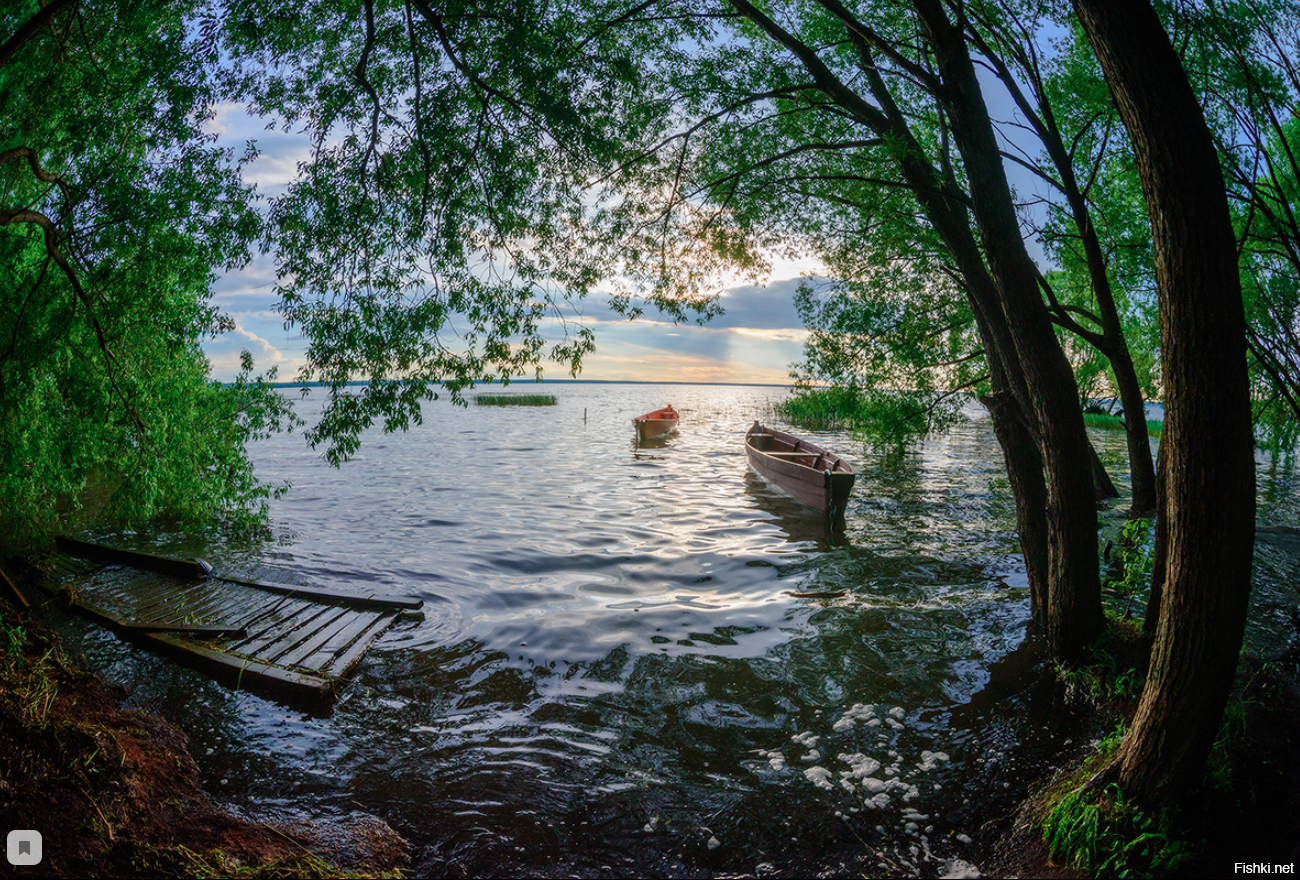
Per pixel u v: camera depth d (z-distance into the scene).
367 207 6.26
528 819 4.67
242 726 5.89
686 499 16.39
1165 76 3.61
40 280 8.27
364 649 7.39
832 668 7.07
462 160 6.33
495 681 6.82
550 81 6.05
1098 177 11.61
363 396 6.29
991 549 11.63
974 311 8.35
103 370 9.53
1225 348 3.57
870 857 4.28
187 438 10.53
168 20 7.41
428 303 6.34
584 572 10.52
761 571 10.55
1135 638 6.50
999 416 7.79
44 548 10.62
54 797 3.68
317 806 4.79
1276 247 10.16
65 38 7.20
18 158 7.89
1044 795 4.62
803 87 7.37
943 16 6.19
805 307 10.84
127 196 7.39
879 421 11.02
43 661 5.41
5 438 8.91
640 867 4.22
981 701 6.32
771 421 41.88
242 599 8.82
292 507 15.02
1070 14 9.52
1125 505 13.97
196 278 8.27
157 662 7.09
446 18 6.03
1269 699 5.50
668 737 5.77
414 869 4.18
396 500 15.98
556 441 30.42
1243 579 3.68
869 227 9.67
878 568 10.62
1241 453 3.61
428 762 5.39
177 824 4.11
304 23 6.62
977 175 6.30
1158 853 3.78
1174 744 3.88
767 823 4.62
